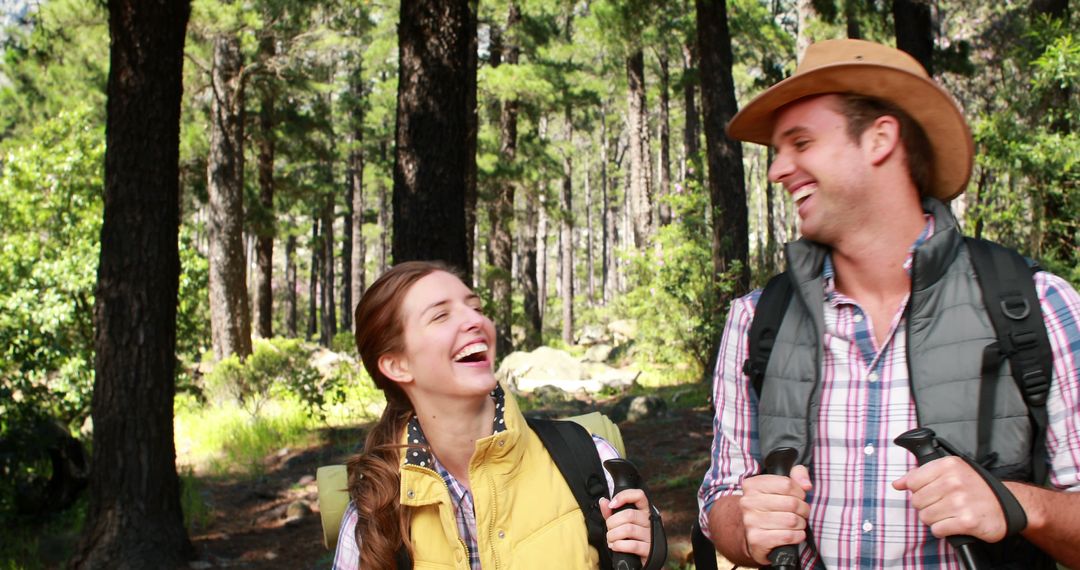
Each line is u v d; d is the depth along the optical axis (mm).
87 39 18375
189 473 9266
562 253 56688
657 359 15195
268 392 13852
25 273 10219
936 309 1736
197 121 24484
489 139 25734
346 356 20281
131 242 6094
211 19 17500
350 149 34531
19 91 21656
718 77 11992
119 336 6086
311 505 8453
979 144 7719
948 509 1528
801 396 1828
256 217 23203
